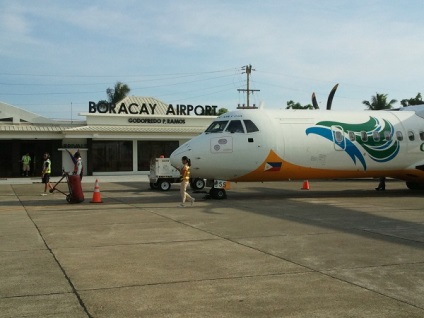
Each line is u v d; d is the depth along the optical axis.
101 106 40.72
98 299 5.50
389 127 18.83
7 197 19.91
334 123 18.09
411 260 7.40
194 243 8.88
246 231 10.20
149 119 41.09
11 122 39.81
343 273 6.62
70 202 16.58
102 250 8.27
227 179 17.38
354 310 5.08
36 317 4.89
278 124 17.33
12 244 8.84
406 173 19.47
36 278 6.42
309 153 17.44
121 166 40.12
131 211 13.96
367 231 10.12
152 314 4.99
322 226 10.84
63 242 9.03
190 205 15.49
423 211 13.58
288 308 5.16
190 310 5.12
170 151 41.53
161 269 6.90
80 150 39.19
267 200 17.11
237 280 6.29
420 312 5.00
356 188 23.81
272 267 6.98
